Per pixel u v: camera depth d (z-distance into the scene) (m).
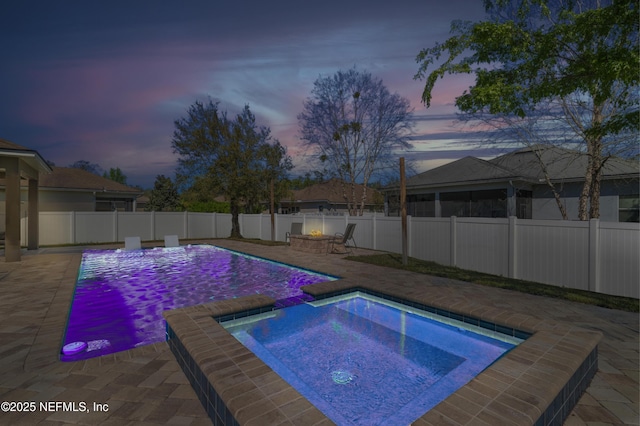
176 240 15.87
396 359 4.01
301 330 4.91
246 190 19.59
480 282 7.30
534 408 2.13
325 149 24.05
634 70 3.67
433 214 18.75
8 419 2.54
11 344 4.11
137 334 4.98
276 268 10.32
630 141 9.08
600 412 2.68
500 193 15.55
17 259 10.91
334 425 1.99
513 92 4.58
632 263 6.06
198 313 4.44
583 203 10.62
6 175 10.70
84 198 21.00
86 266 11.07
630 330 4.51
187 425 2.50
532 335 3.69
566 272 7.01
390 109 22.09
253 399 2.26
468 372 3.67
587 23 3.86
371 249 13.52
